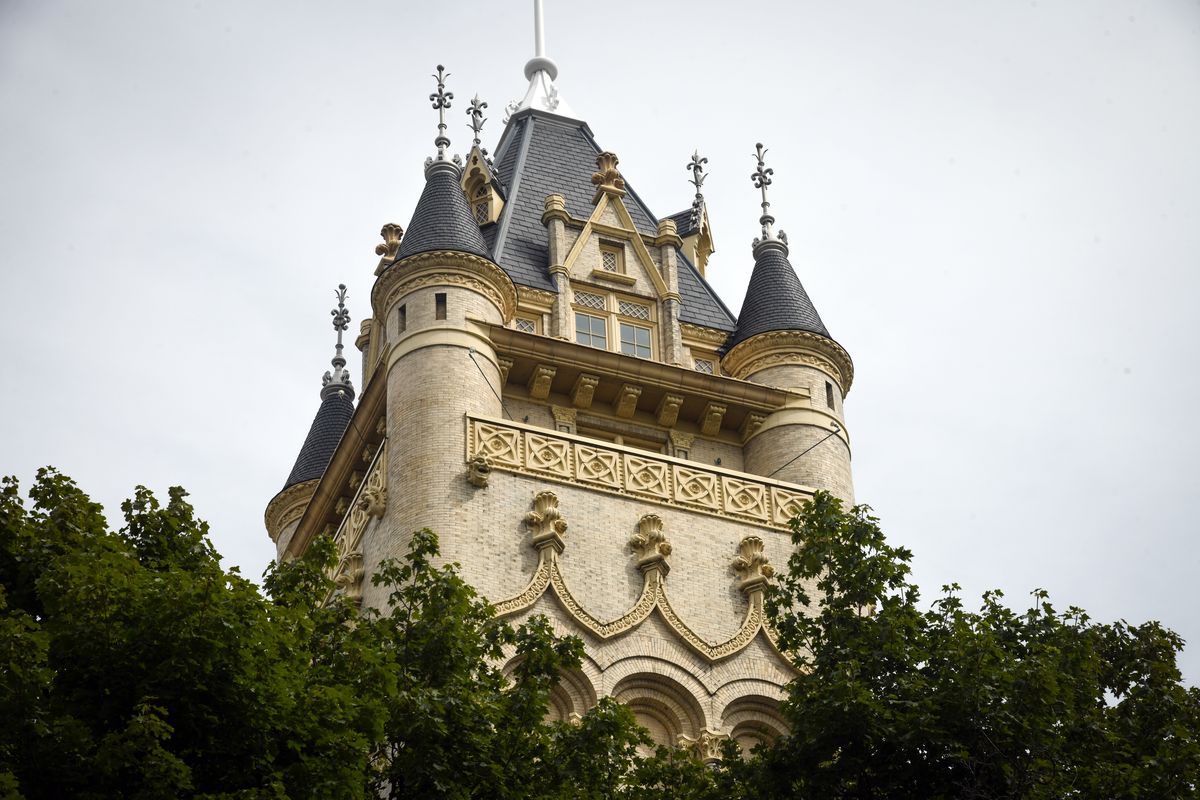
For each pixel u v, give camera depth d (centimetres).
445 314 5728
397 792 3822
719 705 5250
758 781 4084
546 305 6103
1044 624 4328
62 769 3281
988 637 4078
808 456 5891
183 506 3988
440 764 3759
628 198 6600
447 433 5462
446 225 5903
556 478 5466
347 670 3753
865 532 4294
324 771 3475
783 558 5588
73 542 3719
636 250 6347
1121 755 4116
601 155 6581
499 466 5434
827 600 4266
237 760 3441
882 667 4112
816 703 4034
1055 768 3984
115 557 3547
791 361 6069
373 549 5472
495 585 5228
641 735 4100
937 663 4109
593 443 5562
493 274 5853
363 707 3638
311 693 3541
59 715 3350
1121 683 4481
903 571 4281
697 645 5309
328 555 4141
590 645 5216
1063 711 4053
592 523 5425
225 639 3428
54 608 3459
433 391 5544
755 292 6300
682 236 6725
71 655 3419
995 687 4012
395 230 6606
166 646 3412
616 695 5191
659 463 5600
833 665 4138
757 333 6109
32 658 3291
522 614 5191
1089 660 4247
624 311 6225
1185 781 4044
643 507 5512
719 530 5562
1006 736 3991
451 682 3912
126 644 3412
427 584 4131
